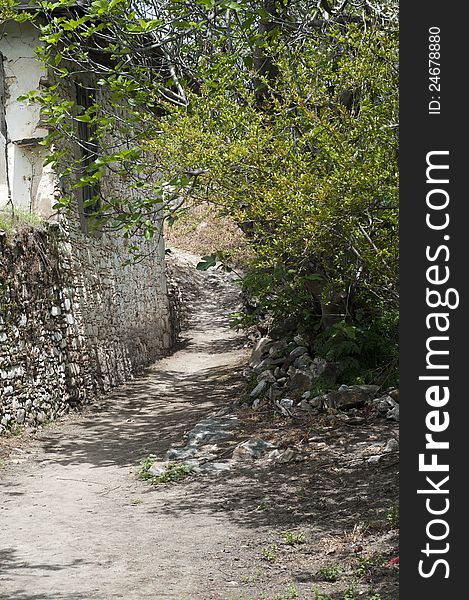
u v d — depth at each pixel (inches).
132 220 375.9
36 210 517.7
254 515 286.4
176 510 300.5
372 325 441.4
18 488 342.6
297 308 485.4
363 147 287.7
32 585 223.5
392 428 374.0
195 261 1181.7
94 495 329.1
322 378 433.4
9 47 523.2
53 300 498.3
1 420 418.3
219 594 212.7
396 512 255.1
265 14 350.9
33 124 520.4
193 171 337.1
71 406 511.5
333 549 241.6
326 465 333.4
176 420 474.0
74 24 392.2
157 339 763.4
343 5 343.9
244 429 406.6
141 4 445.4
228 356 735.7
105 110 606.9
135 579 227.3
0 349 420.5
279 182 287.0
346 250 327.6
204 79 392.8
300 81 319.6
